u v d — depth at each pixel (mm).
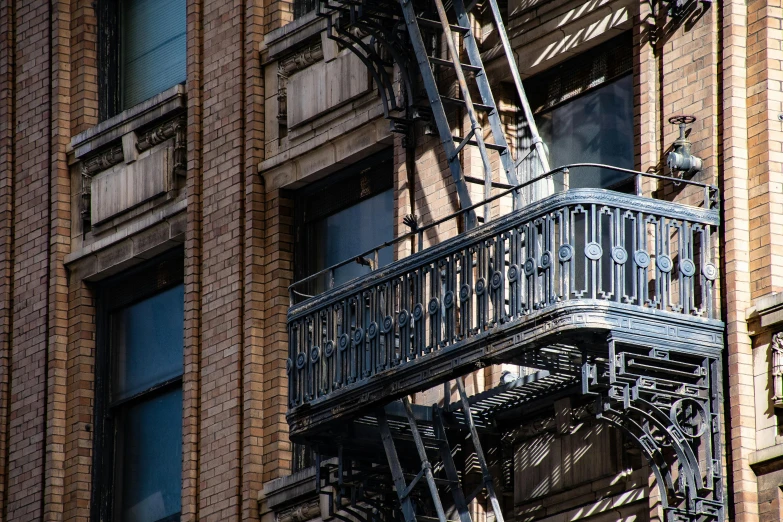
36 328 50062
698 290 34781
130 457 48406
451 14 40938
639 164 36781
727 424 34000
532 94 40312
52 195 50406
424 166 41156
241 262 44781
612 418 34938
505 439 38406
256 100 45375
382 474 39531
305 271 44500
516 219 34594
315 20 44031
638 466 35656
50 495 48594
